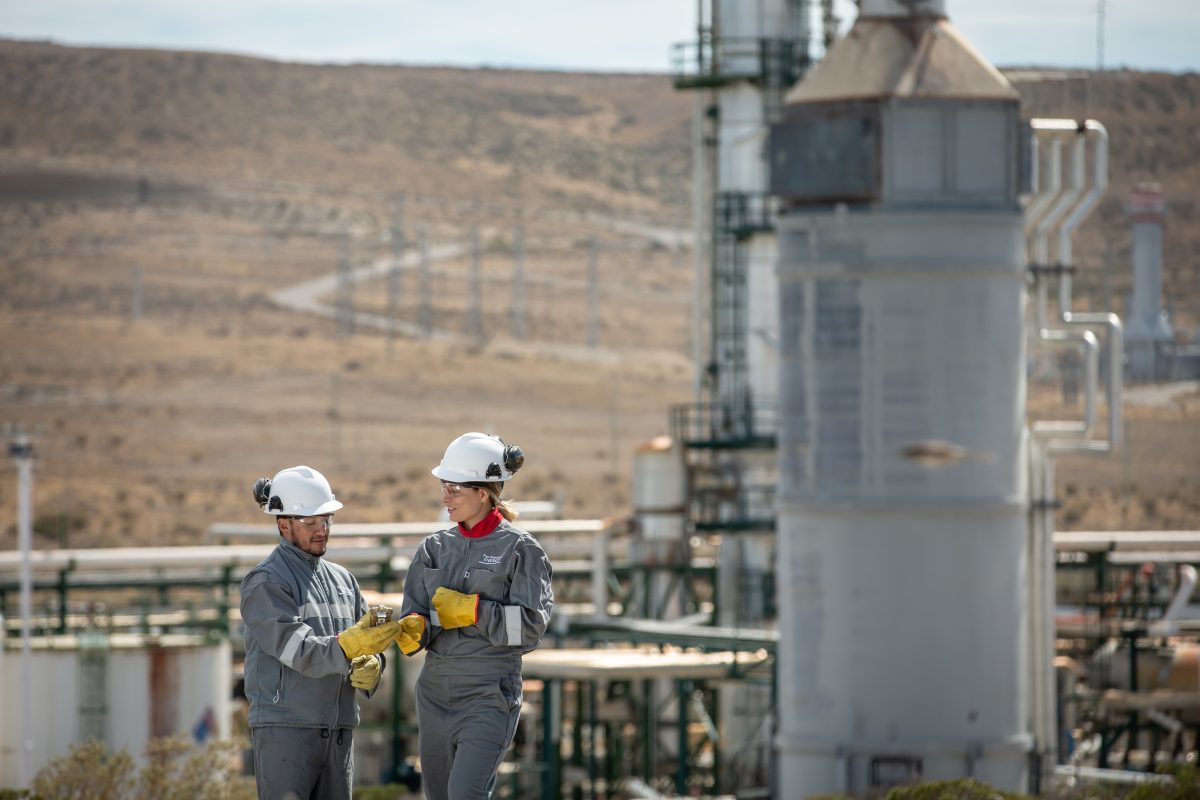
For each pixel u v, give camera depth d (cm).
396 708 7200
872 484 5269
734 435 7925
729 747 7556
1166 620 7431
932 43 5309
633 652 7062
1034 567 5634
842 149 5231
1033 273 5681
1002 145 5266
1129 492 17125
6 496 17525
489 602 2012
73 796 4953
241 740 5238
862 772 5288
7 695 6544
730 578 8112
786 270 5344
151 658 6638
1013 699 5359
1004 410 5300
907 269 5206
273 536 8694
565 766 7412
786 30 7950
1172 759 6956
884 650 5278
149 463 19412
